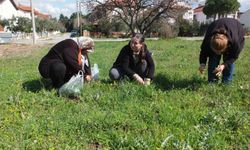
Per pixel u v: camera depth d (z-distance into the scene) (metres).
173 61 10.99
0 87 6.71
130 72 6.54
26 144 3.88
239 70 8.38
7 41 31.91
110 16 35.31
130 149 3.79
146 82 6.49
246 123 4.39
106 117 4.61
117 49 17.91
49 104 5.43
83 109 5.10
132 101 5.47
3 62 13.43
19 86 6.80
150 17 34.97
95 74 7.12
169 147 3.74
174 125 4.41
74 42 6.29
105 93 5.91
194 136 3.98
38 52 18.41
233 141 3.98
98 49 18.34
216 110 4.84
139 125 4.39
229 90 5.95
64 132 4.27
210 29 5.99
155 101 5.40
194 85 6.38
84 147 3.92
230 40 5.68
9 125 4.48
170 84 6.64
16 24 63.25
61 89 5.91
